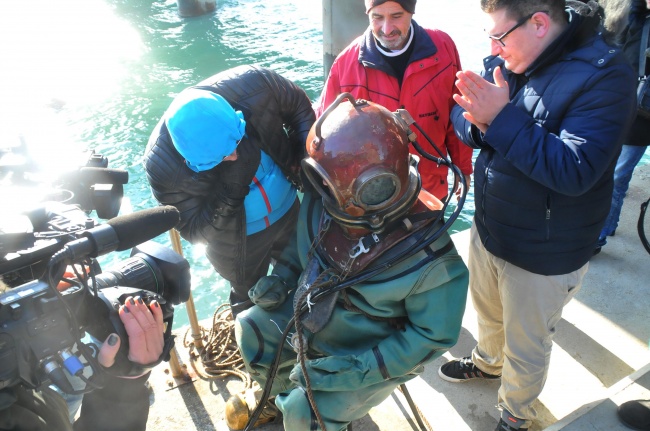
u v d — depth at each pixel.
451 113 2.44
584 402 2.65
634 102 1.83
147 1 11.80
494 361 2.62
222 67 9.12
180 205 2.13
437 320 1.74
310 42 9.98
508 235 2.09
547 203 1.97
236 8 11.47
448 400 2.70
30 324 1.18
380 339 1.87
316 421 1.82
